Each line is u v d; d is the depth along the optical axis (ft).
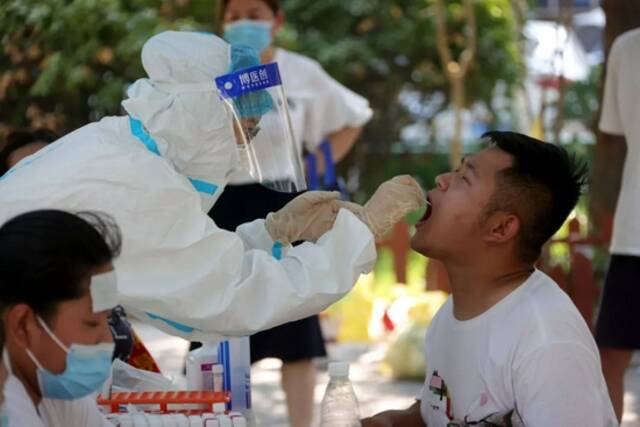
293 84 17.40
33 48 25.96
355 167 41.70
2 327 6.94
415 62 40.73
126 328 10.59
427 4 39.42
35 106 26.73
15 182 8.73
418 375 21.74
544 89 28.86
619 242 14.46
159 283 8.68
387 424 9.97
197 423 8.75
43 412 7.56
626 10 20.11
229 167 9.42
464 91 40.32
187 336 9.20
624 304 14.40
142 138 9.04
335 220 9.07
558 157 9.15
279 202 14.62
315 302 8.86
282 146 9.55
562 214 9.16
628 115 14.75
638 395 20.39
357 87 41.34
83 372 7.22
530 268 9.31
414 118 42.09
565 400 8.44
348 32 40.24
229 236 8.84
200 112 9.00
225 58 9.22
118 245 7.50
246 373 10.21
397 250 25.23
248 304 8.79
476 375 9.03
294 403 15.76
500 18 39.45
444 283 24.20
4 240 6.91
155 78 9.07
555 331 8.65
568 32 29.01
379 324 25.07
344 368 9.60
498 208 9.05
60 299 6.91
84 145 8.80
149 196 8.61
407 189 9.25
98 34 27.20
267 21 16.75
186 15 30.55
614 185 21.33
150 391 9.78
